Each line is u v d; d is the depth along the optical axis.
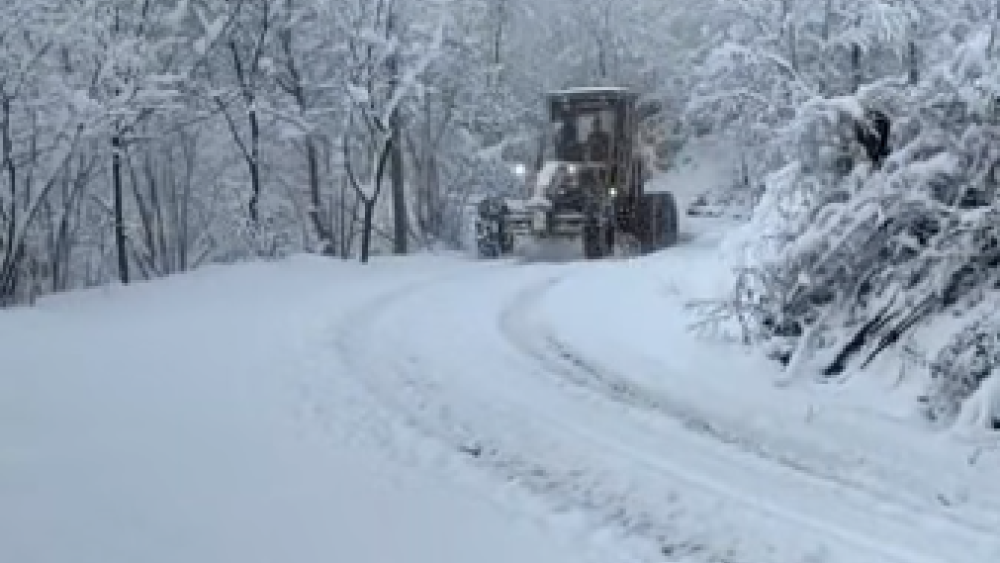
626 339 11.42
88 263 24.55
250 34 24.28
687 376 9.66
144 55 19.62
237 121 25.27
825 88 24.16
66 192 21.42
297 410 8.71
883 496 6.52
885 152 9.98
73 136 18.06
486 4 30.53
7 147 17.70
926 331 8.88
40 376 10.16
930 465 7.05
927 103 9.51
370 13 24.28
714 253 17.89
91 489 6.62
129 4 20.61
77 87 18.78
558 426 8.16
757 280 10.55
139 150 23.48
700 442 7.71
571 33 35.81
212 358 11.02
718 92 24.83
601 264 19.45
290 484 6.77
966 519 6.11
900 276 9.30
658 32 36.09
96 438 7.83
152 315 14.54
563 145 25.38
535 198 24.27
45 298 16.56
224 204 26.97
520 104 31.72
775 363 9.69
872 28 22.70
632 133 25.45
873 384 8.77
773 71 23.75
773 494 6.57
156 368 10.52
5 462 7.20
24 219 17.77
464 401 8.98
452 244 29.42
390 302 15.12
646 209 25.30
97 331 13.09
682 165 39.88
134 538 5.79
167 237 27.45
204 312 14.64
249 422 8.32
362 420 8.39
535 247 24.95
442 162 30.23
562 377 9.84
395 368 10.36
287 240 24.94
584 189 24.03
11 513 6.16
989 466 6.97
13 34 17.73
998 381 7.71
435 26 25.42
